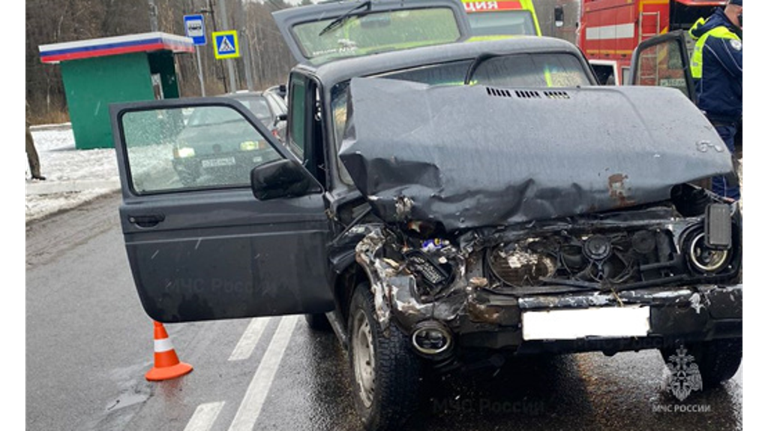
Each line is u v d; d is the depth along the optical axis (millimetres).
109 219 13258
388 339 4070
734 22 6871
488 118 4340
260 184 4777
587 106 4477
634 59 5691
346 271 4656
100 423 5086
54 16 60312
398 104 4430
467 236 4152
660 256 4082
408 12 7117
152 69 27000
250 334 6641
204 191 4980
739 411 4348
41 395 5688
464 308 3861
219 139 5066
